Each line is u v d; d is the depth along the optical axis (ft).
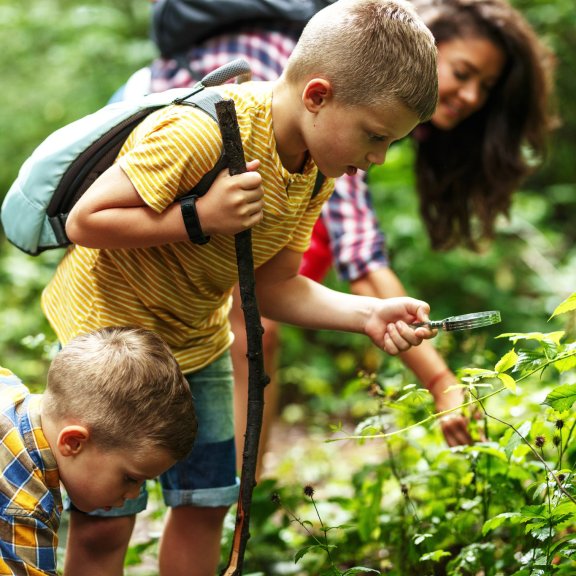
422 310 8.33
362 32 7.36
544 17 24.77
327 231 11.95
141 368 7.29
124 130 7.79
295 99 7.63
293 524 12.39
